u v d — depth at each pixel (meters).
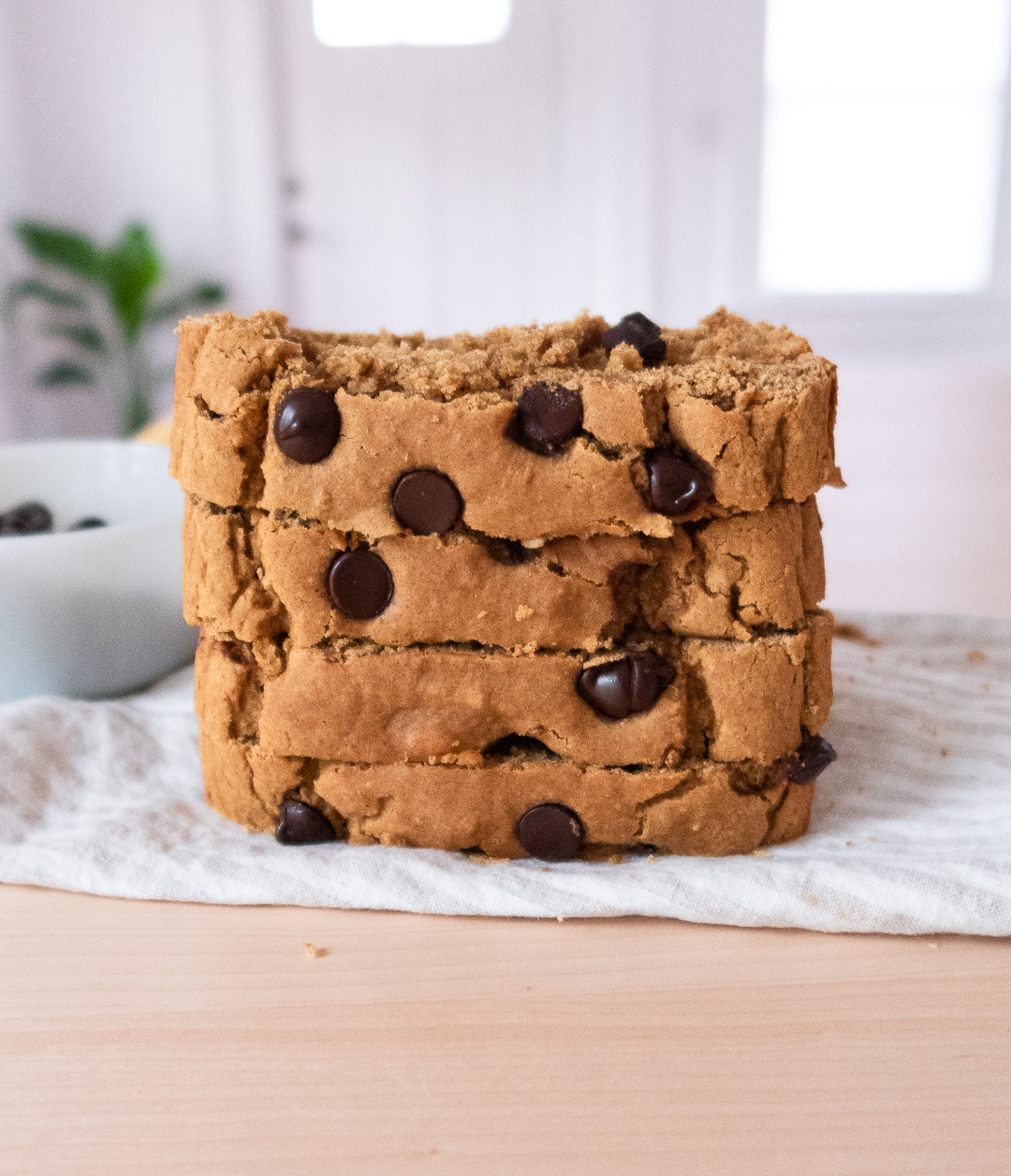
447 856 0.31
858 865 0.30
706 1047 0.27
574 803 0.31
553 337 0.31
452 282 1.51
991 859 0.30
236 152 1.41
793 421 0.30
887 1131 0.25
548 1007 0.28
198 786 0.34
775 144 1.44
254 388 0.31
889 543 0.48
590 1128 0.25
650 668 0.31
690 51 1.40
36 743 0.35
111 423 1.48
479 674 0.31
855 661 0.39
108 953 0.29
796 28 1.39
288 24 1.39
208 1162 0.25
